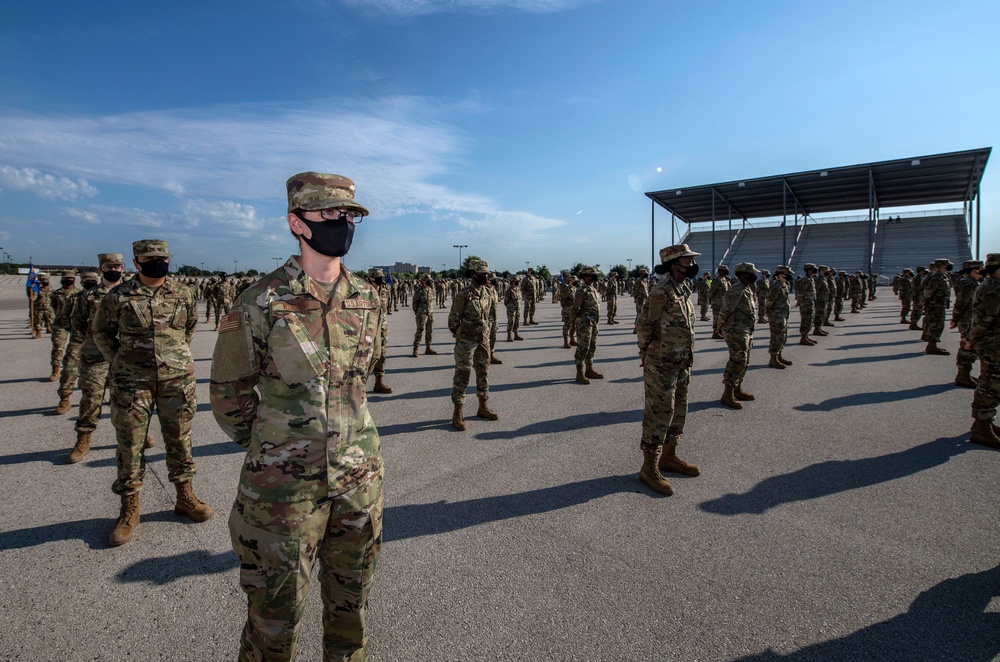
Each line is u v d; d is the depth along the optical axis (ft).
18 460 16.11
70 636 8.27
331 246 6.02
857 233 166.61
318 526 5.89
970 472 14.87
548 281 193.88
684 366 14.15
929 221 159.02
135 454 11.43
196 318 12.58
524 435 18.70
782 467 15.43
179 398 11.89
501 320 67.56
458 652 7.95
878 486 14.01
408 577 9.93
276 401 5.87
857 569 10.18
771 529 11.78
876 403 22.59
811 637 8.27
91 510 12.75
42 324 53.52
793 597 9.30
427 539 11.35
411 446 17.49
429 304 37.04
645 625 8.57
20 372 30.86
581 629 8.48
